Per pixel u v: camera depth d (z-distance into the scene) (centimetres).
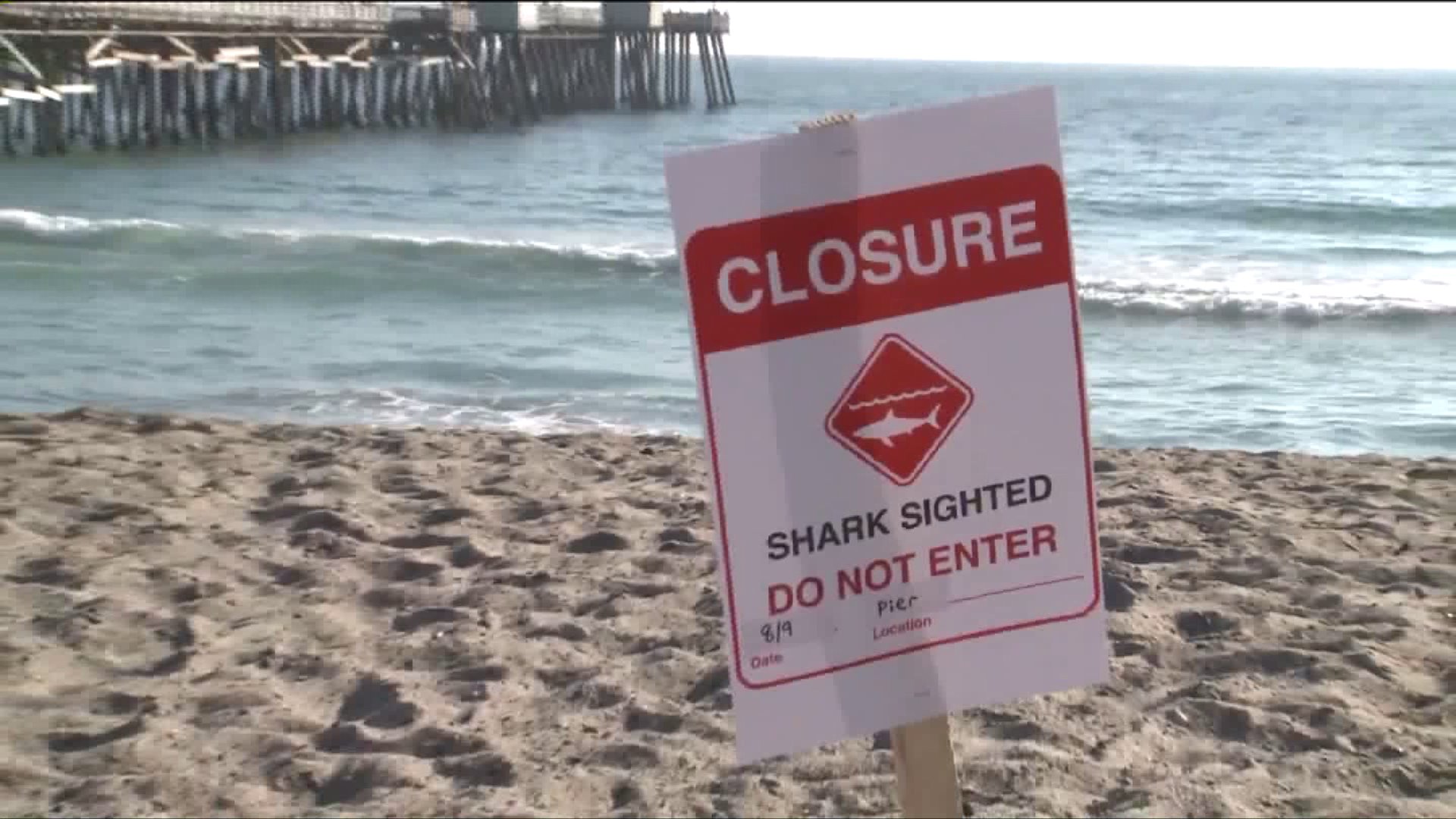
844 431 310
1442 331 1847
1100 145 5962
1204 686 573
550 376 1491
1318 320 1939
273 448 1024
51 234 2388
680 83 8319
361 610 690
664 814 479
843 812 476
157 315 1781
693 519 842
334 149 4916
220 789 506
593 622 667
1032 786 489
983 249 309
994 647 321
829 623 314
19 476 919
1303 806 475
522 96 6581
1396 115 7612
